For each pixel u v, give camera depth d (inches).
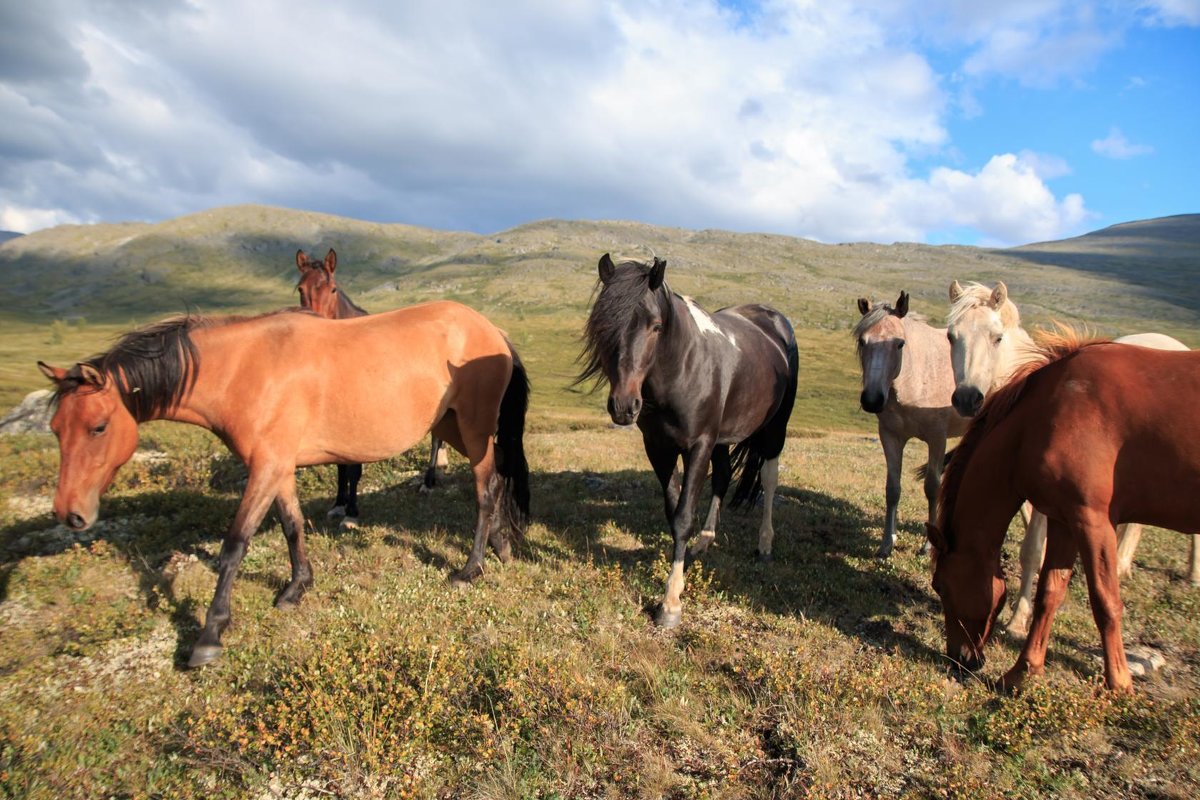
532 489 307.9
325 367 179.6
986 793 112.8
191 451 329.4
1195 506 132.0
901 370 225.0
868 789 116.5
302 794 115.4
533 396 1937.7
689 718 133.0
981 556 156.9
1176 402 129.7
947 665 162.1
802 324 4298.7
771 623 180.1
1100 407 135.8
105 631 163.9
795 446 603.2
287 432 175.0
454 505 275.3
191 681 150.4
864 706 137.3
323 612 175.0
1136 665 160.9
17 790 116.2
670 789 115.4
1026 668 150.2
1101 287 6584.6
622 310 166.7
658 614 179.0
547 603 185.0
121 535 229.8
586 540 237.8
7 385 1114.1
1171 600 200.1
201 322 180.4
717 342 197.9
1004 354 195.5
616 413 167.5
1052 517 145.3
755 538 260.1
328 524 248.7
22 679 146.4
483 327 217.5
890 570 225.5
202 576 193.6
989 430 158.6
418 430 196.7
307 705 125.8
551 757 120.3
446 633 162.9
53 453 319.3
